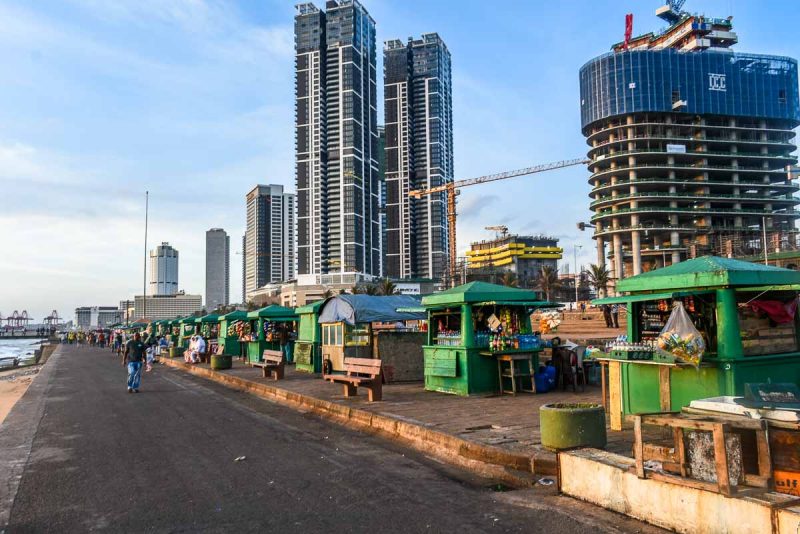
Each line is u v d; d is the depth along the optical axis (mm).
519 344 13391
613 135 138125
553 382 13812
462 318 13508
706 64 135125
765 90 137875
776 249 97000
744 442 4910
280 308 26156
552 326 15164
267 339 25641
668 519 5051
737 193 137750
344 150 189625
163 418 12469
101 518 5918
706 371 7883
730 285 7871
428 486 6770
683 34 143625
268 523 5625
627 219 137000
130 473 7723
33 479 7523
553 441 7000
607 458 5984
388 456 8391
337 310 18469
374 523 5531
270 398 15711
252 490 6762
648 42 154625
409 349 17578
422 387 15297
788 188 140125
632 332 9547
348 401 12805
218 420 12086
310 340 21562
